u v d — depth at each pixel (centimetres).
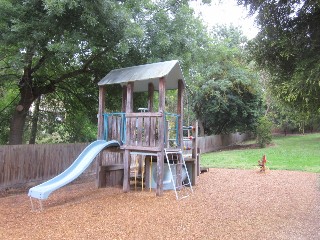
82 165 836
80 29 951
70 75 1179
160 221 612
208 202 780
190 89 2153
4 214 673
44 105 1462
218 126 2734
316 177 1165
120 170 1078
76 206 741
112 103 1358
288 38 378
